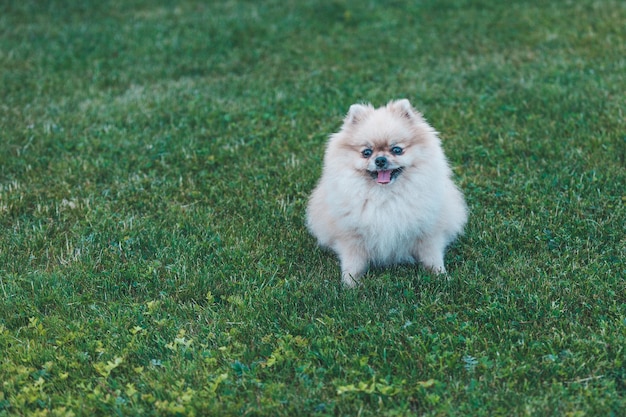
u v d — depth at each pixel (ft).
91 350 4.89
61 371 4.77
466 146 6.82
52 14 10.45
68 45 9.30
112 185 6.50
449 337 4.81
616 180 6.16
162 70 8.58
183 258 5.60
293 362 4.75
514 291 5.17
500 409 4.41
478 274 5.35
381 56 8.70
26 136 7.18
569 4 9.71
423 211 5.28
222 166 6.73
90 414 4.52
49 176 6.62
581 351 4.70
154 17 10.30
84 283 5.44
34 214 6.13
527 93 7.52
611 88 7.41
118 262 5.61
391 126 5.21
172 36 9.55
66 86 8.24
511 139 6.82
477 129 7.04
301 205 6.19
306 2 10.55
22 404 4.54
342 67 8.50
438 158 5.32
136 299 5.29
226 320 5.06
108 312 5.18
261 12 10.27
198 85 8.21
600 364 4.62
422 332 4.88
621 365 4.62
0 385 4.69
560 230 5.68
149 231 5.89
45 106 7.81
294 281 5.37
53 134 7.23
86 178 6.60
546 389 4.53
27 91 8.13
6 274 5.54
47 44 9.34
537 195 6.10
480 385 4.55
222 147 6.96
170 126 7.37
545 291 5.16
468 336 4.88
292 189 6.36
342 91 7.93
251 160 6.80
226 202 6.23
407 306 5.10
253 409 4.47
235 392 4.57
